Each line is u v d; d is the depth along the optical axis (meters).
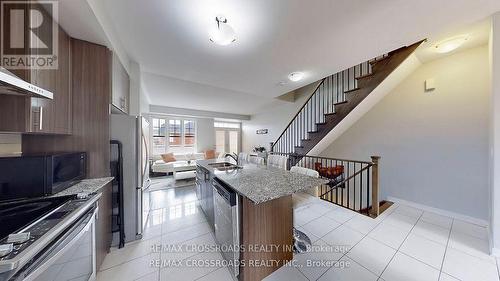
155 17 1.56
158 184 4.78
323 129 3.52
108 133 1.82
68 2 1.19
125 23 1.65
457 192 2.61
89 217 1.26
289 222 1.76
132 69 2.56
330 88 4.57
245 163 3.23
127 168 2.13
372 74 2.78
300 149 4.06
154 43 1.99
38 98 1.26
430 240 2.06
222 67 2.60
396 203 3.23
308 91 5.17
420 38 1.92
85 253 1.26
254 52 2.17
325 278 1.55
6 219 1.03
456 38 2.21
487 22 1.89
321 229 2.33
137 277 1.58
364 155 3.81
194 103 5.82
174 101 5.53
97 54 1.76
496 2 1.40
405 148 3.16
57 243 0.91
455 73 2.61
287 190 1.53
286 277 1.57
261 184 1.71
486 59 2.37
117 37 1.88
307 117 4.99
